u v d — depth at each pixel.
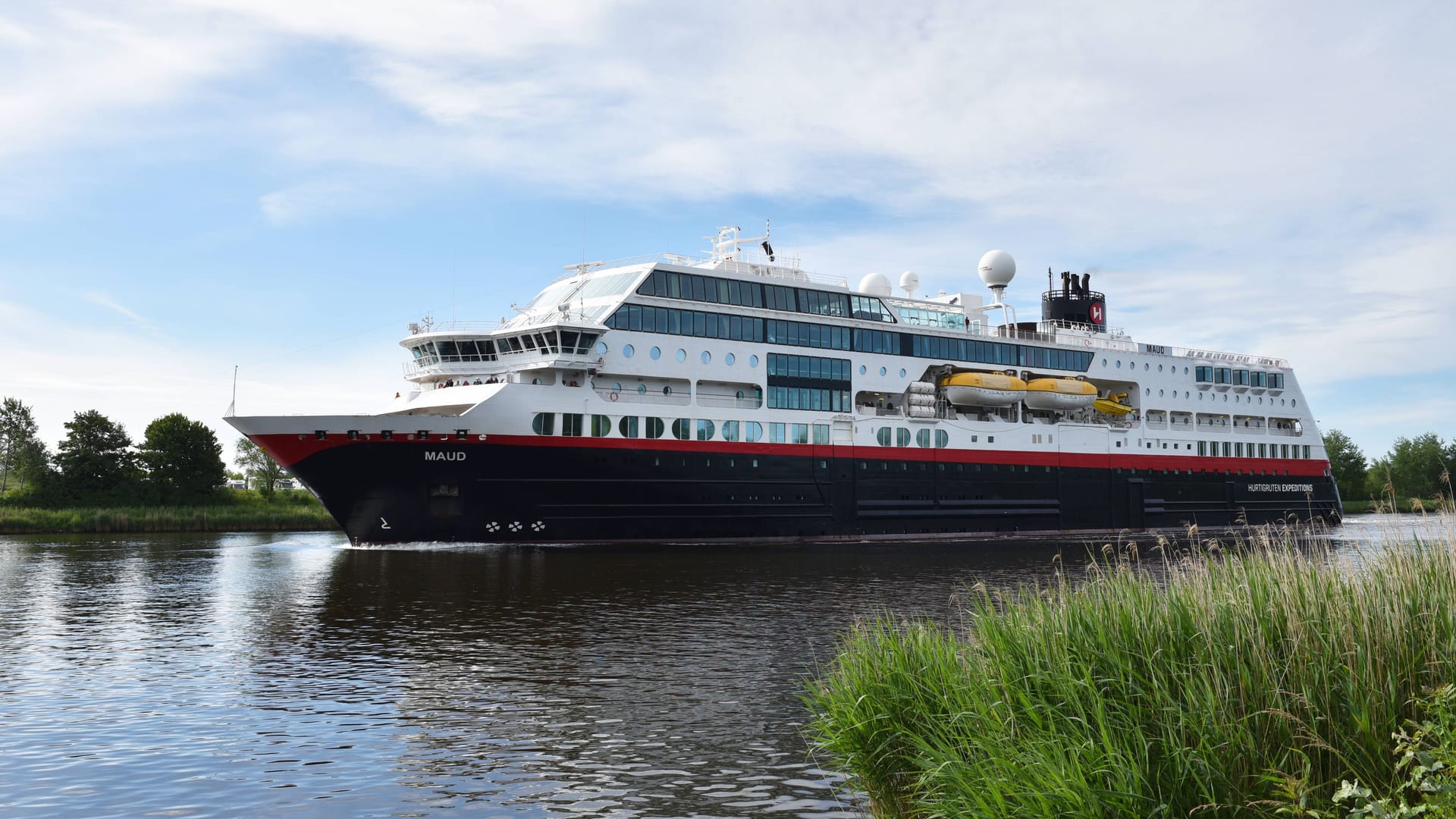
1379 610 11.08
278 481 105.00
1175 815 9.25
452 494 49.84
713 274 57.00
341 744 15.95
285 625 27.36
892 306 64.44
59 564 45.72
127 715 17.78
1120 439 72.94
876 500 61.41
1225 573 12.86
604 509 52.41
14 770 14.70
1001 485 66.75
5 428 99.19
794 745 15.74
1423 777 8.83
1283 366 84.06
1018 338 69.44
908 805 12.27
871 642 15.55
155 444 90.88
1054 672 11.60
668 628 26.44
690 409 55.12
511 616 28.56
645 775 14.34
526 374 52.75
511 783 14.01
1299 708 9.93
